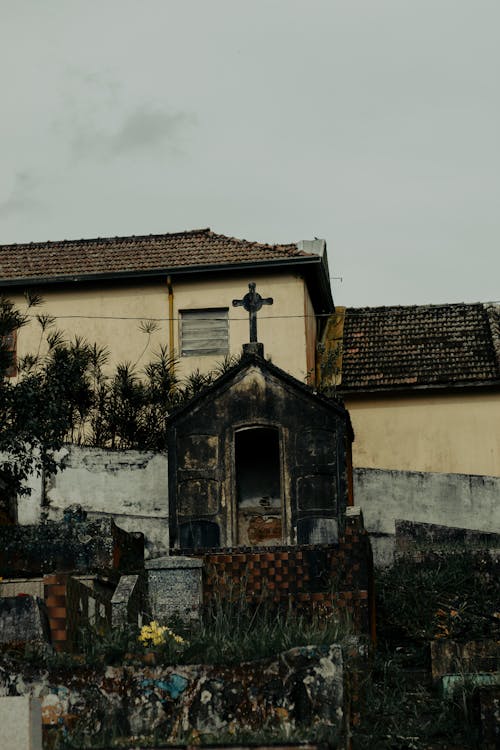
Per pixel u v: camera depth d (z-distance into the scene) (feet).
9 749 45.70
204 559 68.23
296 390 78.07
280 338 104.88
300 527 76.43
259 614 65.98
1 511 78.95
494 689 55.93
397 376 108.58
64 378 76.79
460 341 112.57
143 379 101.71
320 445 77.25
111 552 72.79
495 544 88.89
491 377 106.73
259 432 79.41
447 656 63.82
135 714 49.85
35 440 75.77
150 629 53.62
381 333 115.03
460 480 94.07
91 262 108.99
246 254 107.14
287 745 44.32
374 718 57.57
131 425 92.02
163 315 106.22
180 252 109.40
